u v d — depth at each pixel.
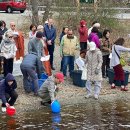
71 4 32.53
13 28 18.80
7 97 14.46
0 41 18.08
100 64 16.42
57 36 29.91
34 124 13.12
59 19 31.91
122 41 17.80
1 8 47.12
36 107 15.06
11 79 14.20
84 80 17.84
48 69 18.00
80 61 18.55
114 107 15.38
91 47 16.38
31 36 19.19
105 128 12.84
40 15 38.47
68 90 17.45
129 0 42.22
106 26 31.89
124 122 13.51
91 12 32.28
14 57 17.81
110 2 32.84
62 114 14.29
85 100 16.28
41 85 15.88
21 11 46.56
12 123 13.16
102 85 18.36
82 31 21.12
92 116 14.12
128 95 17.23
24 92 16.78
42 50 17.41
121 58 18.47
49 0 32.56
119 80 17.75
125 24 33.97
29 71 16.12
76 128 12.77
